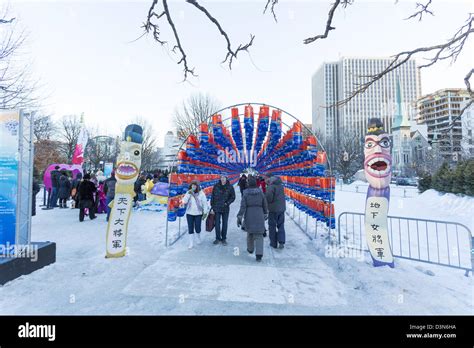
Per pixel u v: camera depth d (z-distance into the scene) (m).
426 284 3.77
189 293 3.50
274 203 5.66
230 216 9.89
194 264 4.60
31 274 3.97
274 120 7.41
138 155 5.18
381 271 4.23
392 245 5.93
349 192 22.02
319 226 8.02
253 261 4.79
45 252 4.33
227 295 3.46
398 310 3.12
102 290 3.56
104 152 30.94
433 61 3.89
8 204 4.05
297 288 3.68
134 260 4.75
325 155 6.23
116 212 4.94
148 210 11.05
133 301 3.28
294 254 5.23
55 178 11.28
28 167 4.28
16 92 6.80
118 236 4.94
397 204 12.87
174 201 5.88
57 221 8.38
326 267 4.50
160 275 4.10
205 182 8.45
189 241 6.02
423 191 15.58
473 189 10.72
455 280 3.92
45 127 26.67
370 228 4.57
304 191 7.43
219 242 5.98
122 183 5.02
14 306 3.12
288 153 8.73
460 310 3.11
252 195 4.90
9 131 4.14
